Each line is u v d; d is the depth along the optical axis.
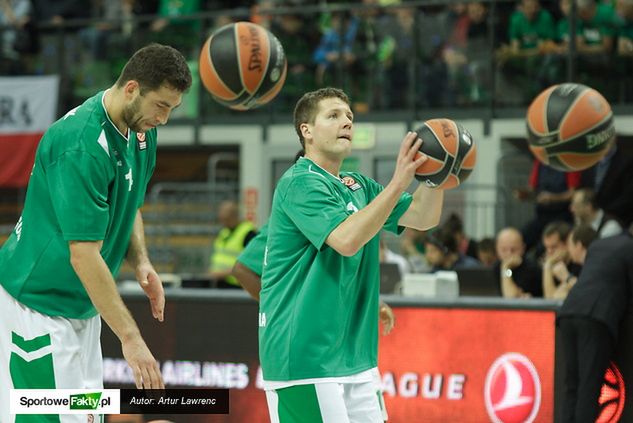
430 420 12.16
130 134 7.64
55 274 7.57
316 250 7.89
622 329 11.61
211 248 23.80
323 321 7.79
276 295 7.98
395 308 12.34
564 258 14.30
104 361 13.00
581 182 18.33
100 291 7.29
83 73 25.50
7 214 26.20
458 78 22.69
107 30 25.31
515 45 22.06
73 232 7.25
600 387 11.48
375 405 8.19
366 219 7.38
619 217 17.05
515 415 11.88
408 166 7.52
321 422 7.75
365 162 23.55
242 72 11.45
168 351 12.91
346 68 23.61
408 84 23.14
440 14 22.77
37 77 25.28
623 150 22.58
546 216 18.64
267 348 7.97
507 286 14.74
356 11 23.52
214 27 24.56
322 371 7.74
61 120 7.49
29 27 25.89
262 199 25.02
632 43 21.22
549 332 11.83
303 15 24.02
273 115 24.88
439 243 16.84
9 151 25.30
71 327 7.74
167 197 24.64
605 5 21.27
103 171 7.35
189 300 12.86
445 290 13.34
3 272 7.71
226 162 26.72
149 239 24.12
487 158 22.41
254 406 12.54
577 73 21.33
